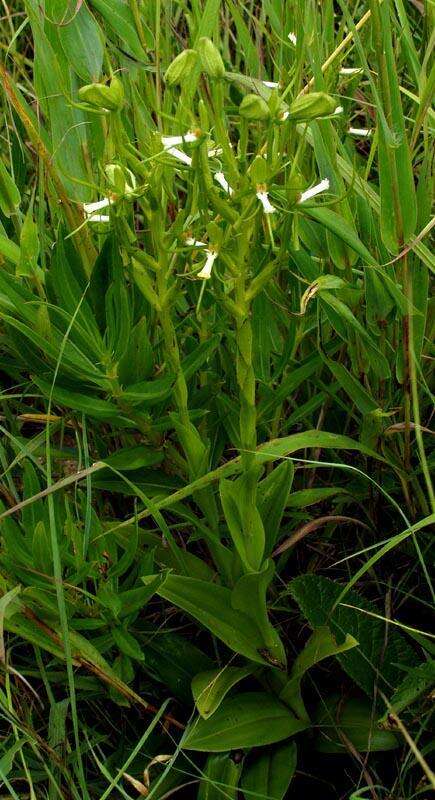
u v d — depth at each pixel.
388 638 0.68
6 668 0.62
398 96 0.58
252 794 0.62
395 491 0.74
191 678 0.70
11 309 0.62
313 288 0.60
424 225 0.64
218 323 0.65
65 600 0.64
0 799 0.65
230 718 0.66
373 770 0.65
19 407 0.78
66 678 0.69
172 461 0.72
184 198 0.87
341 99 0.73
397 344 0.68
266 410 0.67
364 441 0.70
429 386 0.74
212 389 0.69
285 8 0.68
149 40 0.64
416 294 0.65
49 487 0.60
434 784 0.52
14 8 0.94
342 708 0.69
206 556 0.77
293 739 0.69
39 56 0.63
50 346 0.60
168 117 0.50
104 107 0.50
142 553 0.70
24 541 0.64
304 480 0.76
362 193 0.65
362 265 0.71
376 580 0.74
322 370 0.77
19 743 0.61
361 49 0.58
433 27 0.63
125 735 0.70
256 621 0.66
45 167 0.65
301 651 0.69
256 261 0.66
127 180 0.54
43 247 0.67
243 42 0.76
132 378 0.64
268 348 0.67
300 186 0.52
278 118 0.49
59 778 0.64
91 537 0.65
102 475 0.68
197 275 0.53
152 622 0.74
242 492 0.60
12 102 0.62
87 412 0.63
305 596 0.68
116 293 0.59
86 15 0.61
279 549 0.70
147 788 0.62
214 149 0.55
